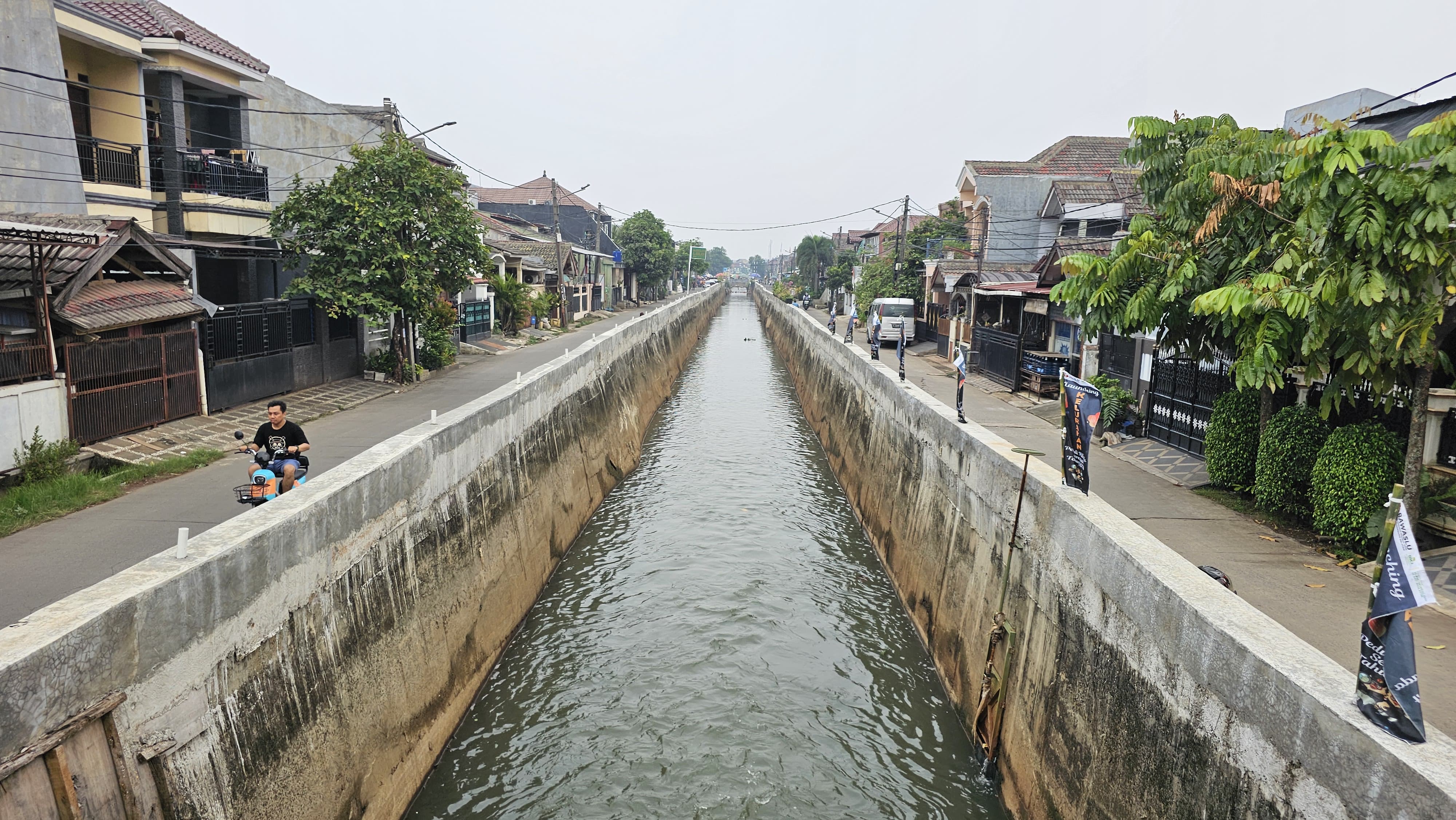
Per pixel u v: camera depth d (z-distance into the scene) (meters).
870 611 14.24
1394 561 4.56
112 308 13.52
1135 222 12.01
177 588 5.79
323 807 7.27
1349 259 8.38
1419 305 8.04
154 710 5.58
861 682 11.88
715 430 29.34
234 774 6.24
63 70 16.30
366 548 8.84
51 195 15.99
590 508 18.97
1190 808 5.96
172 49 18.72
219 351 16.59
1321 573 9.02
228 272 21.20
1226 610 6.05
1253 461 11.69
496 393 14.75
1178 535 10.31
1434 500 8.98
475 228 22.59
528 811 9.09
